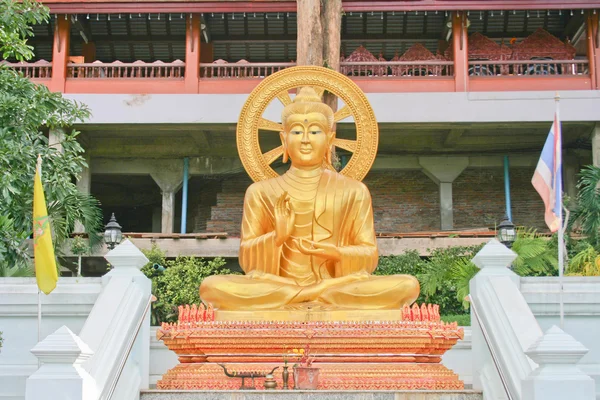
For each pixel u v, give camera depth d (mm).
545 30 24828
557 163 9531
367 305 9789
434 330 8922
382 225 27203
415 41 28375
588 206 20094
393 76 23719
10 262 14641
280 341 8977
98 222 21203
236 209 27312
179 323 9203
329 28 19516
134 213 31953
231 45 28672
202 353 9125
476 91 23609
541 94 23062
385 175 27516
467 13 23672
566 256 16969
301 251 10180
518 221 27109
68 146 16797
